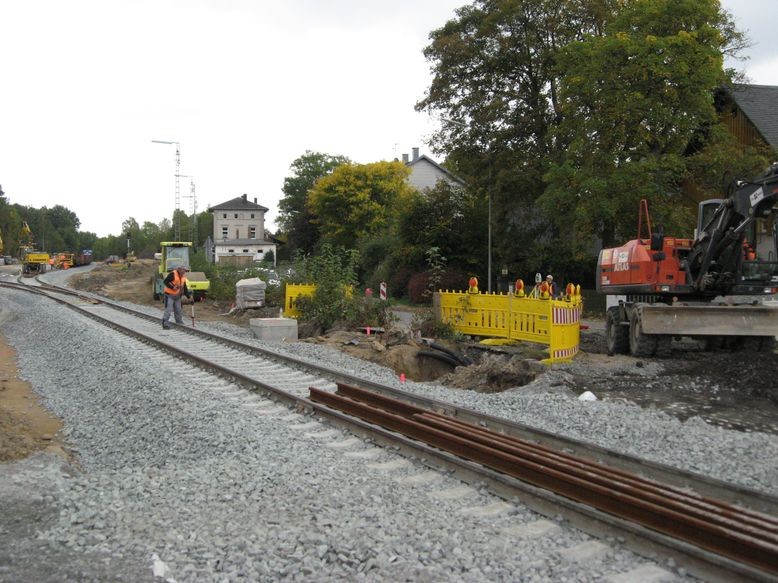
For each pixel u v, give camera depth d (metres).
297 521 5.62
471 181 35.94
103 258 174.25
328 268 22.75
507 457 6.80
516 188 32.97
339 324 21.44
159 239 129.12
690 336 14.78
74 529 5.44
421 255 38.50
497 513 5.90
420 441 8.05
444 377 15.23
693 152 27.91
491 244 37.09
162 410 9.70
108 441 9.05
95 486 6.56
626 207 24.91
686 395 11.47
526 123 33.19
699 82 24.59
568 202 26.02
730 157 24.55
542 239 37.41
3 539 5.25
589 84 25.55
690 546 4.85
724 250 14.11
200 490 6.44
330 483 6.61
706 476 6.41
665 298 15.42
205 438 8.26
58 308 27.91
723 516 5.37
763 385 11.66
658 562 4.91
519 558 5.01
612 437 8.40
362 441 8.16
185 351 14.49
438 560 4.98
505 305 17.45
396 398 10.65
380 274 42.75
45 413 11.11
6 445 7.93
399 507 6.01
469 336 18.70
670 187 25.83
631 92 24.88
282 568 4.78
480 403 10.27
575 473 6.38
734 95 29.31
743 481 6.75
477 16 34.41
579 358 14.85
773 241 13.90
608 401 10.72
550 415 9.41
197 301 35.06
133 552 5.05
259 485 6.53
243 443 7.96
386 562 4.89
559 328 14.39
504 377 13.82
